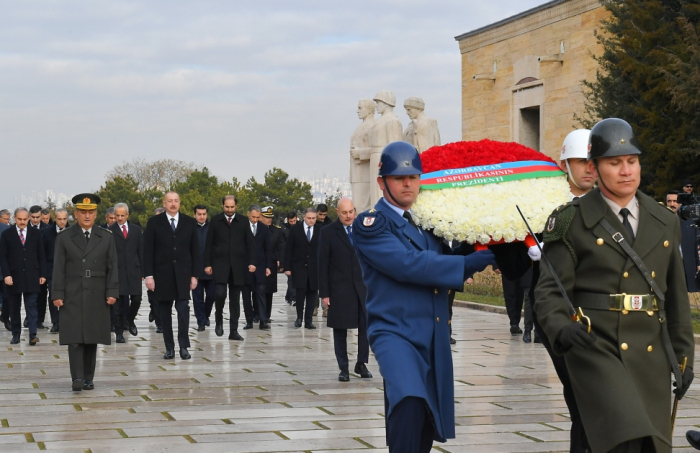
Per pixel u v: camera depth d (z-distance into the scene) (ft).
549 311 15.52
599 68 95.30
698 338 44.29
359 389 32.60
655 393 15.37
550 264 15.85
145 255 41.52
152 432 25.05
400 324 17.33
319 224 56.80
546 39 104.42
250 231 51.37
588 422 15.10
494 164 17.89
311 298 56.80
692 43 72.02
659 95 74.28
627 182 15.49
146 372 37.04
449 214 17.20
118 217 51.62
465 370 37.14
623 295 15.40
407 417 16.21
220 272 50.37
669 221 15.79
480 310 68.08
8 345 48.49
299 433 24.90
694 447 21.95
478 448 23.11
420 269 16.79
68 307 32.42
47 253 56.29
